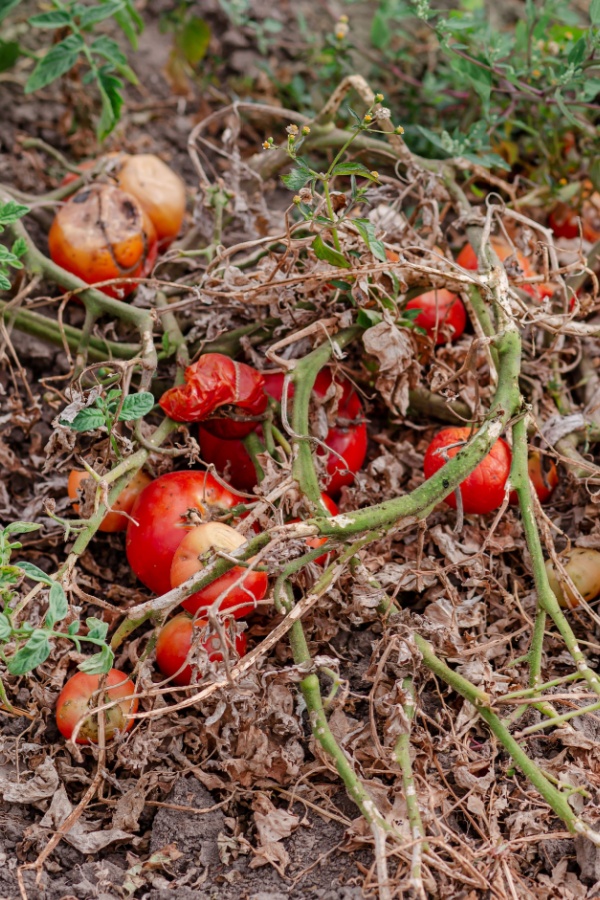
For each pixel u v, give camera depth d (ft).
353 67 6.34
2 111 6.15
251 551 4.53
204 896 4.46
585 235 5.91
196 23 6.14
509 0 6.78
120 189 5.39
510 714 4.65
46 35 6.37
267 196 6.04
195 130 5.37
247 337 5.12
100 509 4.67
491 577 4.96
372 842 4.49
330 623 4.87
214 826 4.58
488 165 5.37
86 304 5.16
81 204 5.31
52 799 4.60
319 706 4.53
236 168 5.35
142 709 4.75
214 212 5.37
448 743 4.65
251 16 6.55
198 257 5.57
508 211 5.08
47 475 5.22
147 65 6.43
